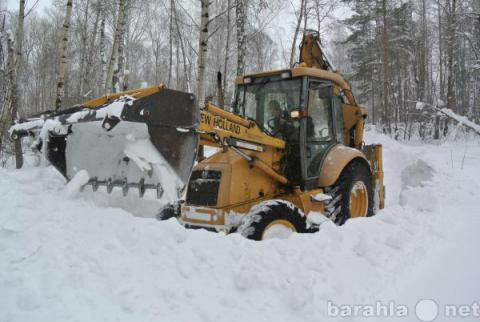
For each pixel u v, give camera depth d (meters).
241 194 4.56
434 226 4.63
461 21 22.41
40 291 2.56
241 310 2.65
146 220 3.57
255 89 5.38
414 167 8.41
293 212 4.24
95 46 23.28
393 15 25.61
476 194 6.43
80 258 2.92
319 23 20.23
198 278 2.93
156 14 22.50
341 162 5.15
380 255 3.69
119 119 3.31
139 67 30.47
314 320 2.62
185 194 5.12
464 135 21.17
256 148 4.60
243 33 11.75
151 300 2.62
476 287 3.19
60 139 4.25
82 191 4.17
